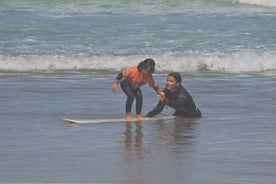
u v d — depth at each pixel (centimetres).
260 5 9106
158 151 3095
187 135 3475
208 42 6700
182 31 7275
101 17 8081
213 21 7888
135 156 2992
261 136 3441
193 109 3981
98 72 5616
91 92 4700
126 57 5941
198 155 3016
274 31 7319
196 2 9169
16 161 2892
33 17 8031
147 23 7725
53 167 2791
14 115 3972
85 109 4181
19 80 5122
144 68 3888
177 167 2798
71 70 5712
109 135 3466
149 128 3666
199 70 5772
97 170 2742
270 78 5328
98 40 6825
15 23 7656
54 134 3481
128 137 3419
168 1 9188
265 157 2980
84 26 7525
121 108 4238
